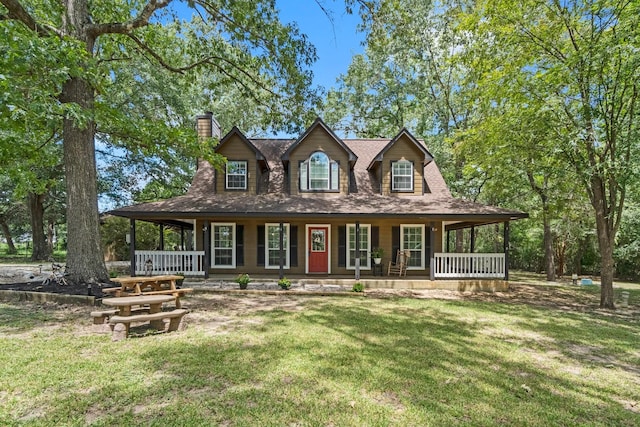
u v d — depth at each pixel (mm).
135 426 3080
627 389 4273
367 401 3682
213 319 7195
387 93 22688
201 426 3107
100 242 9609
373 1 10359
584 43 9438
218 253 14070
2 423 3066
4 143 8234
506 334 6645
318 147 14242
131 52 12938
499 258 12680
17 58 6285
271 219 14047
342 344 5617
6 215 28641
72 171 9172
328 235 14172
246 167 14250
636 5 8320
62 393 3664
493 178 14523
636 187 12492
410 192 14180
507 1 10359
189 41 12945
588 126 9938
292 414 3357
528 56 10789
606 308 9945
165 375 4184
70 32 9070
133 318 5609
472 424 3307
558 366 5027
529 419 3455
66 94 9008
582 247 19969
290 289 11258
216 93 13320
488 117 12141
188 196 13805
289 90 12547
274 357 4906
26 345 5164
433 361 4988
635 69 8438
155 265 12648
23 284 9398
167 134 9977
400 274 13281
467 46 14633
